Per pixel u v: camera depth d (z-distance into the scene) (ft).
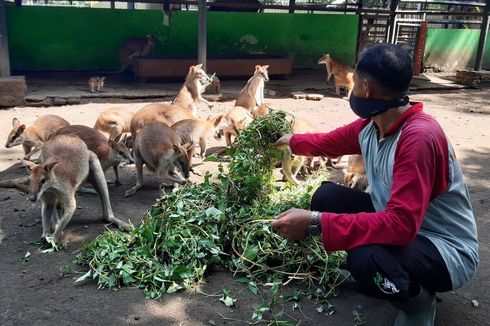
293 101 35.27
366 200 10.37
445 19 61.26
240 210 12.25
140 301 10.52
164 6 44.24
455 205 8.64
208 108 32.81
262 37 48.39
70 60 42.91
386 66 7.97
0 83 29.86
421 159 7.77
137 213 15.52
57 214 14.44
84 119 27.53
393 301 8.43
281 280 11.09
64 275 11.54
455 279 8.47
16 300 10.51
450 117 31.73
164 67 39.14
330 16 50.26
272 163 13.23
